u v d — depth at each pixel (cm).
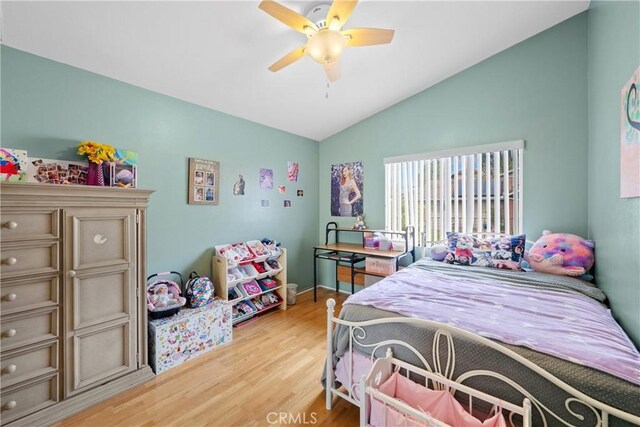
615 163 160
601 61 186
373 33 162
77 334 159
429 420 106
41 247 148
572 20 231
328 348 162
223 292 264
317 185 409
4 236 137
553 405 99
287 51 209
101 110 207
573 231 234
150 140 234
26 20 154
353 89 287
